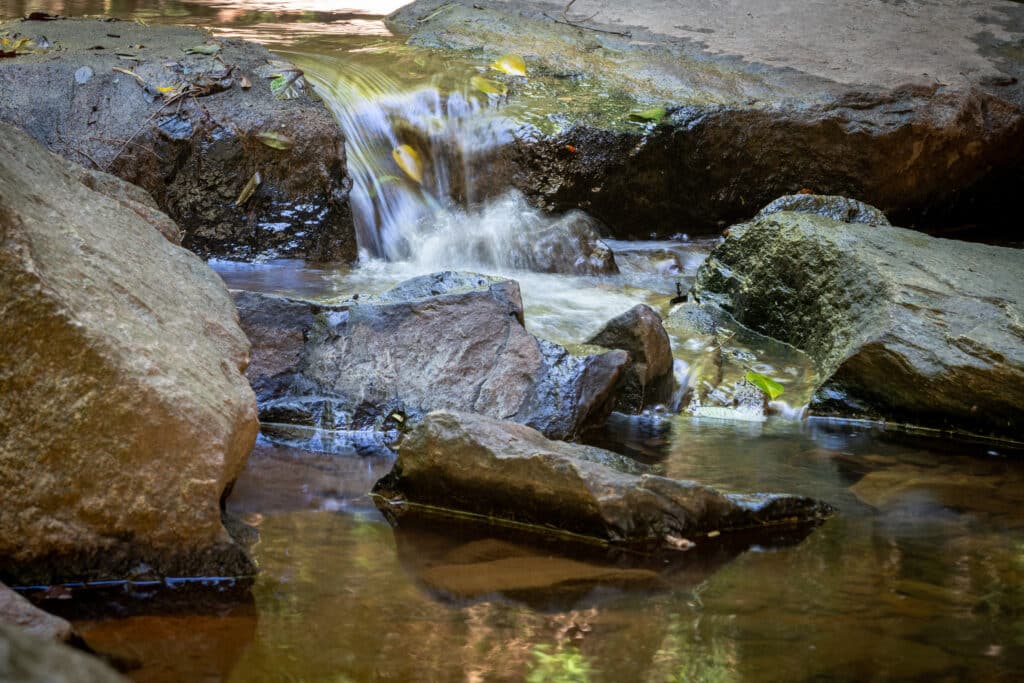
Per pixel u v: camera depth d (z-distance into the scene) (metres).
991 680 2.97
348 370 5.41
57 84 7.86
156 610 3.29
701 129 9.73
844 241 6.91
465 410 5.32
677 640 3.19
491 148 9.38
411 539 3.96
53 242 3.67
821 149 10.03
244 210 8.07
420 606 3.38
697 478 4.79
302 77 8.55
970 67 11.09
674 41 11.38
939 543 4.07
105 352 3.43
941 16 12.56
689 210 10.00
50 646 1.29
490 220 9.15
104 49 8.49
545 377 5.46
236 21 12.56
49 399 3.41
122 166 7.69
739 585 3.63
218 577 3.54
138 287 3.92
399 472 4.38
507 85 9.98
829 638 3.22
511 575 3.66
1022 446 5.59
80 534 3.45
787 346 7.05
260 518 4.07
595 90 10.10
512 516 4.18
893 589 3.61
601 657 3.07
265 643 3.09
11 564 3.40
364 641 3.12
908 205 10.55
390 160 9.39
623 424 5.75
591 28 11.66
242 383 3.99
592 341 6.16
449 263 8.52
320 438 5.14
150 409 3.46
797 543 4.04
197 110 7.88
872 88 10.29
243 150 7.94
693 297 7.78
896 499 4.60
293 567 3.65
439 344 5.48
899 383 5.88
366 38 11.49
